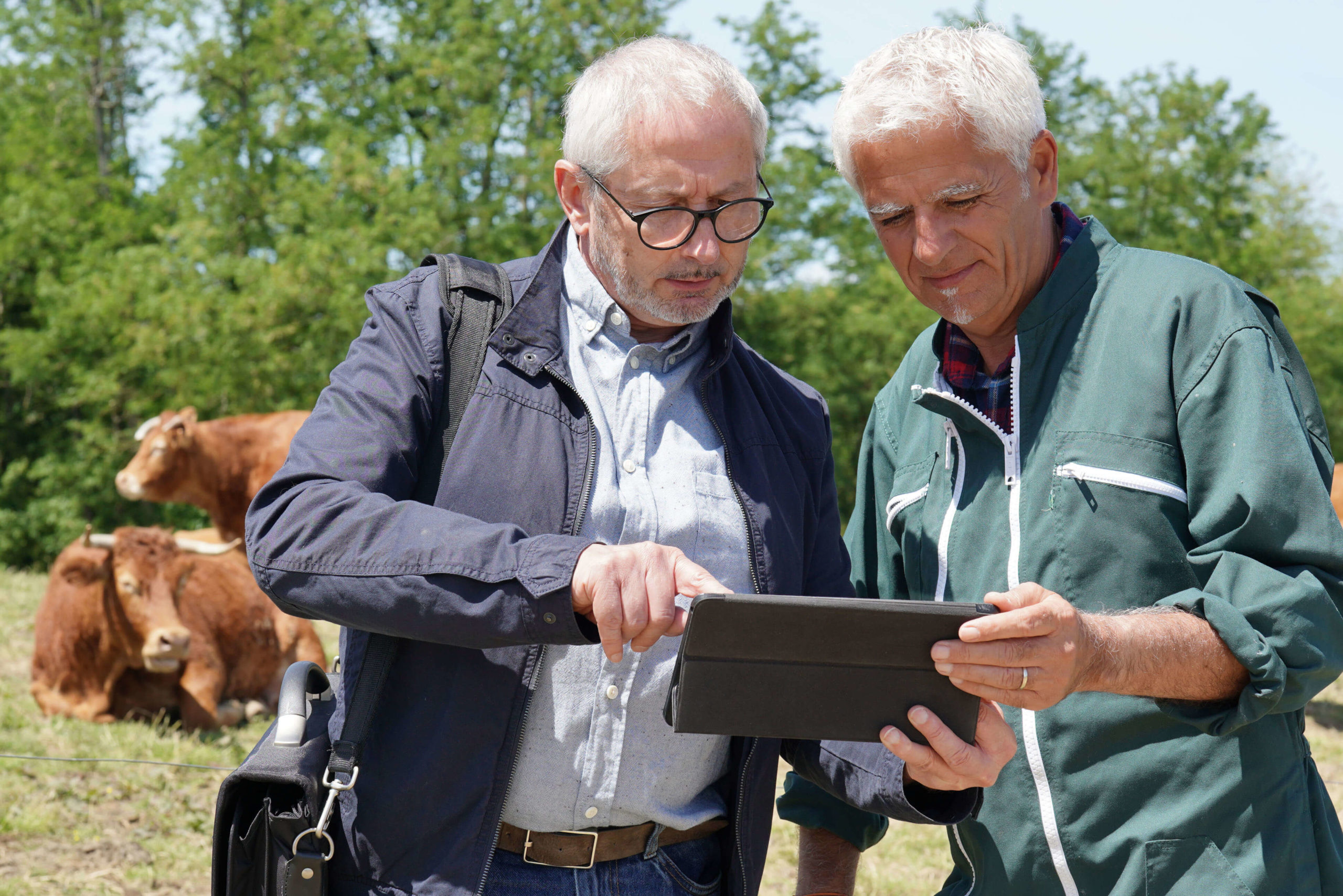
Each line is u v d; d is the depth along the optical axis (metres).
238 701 7.04
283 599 1.61
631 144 1.70
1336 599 1.73
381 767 1.69
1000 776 1.98
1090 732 1.88
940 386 2.13
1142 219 22.52
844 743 1.86
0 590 11.95
